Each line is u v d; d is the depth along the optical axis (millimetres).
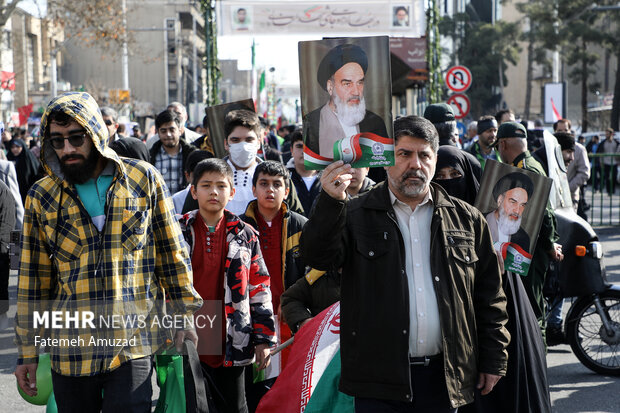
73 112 3271
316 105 3035
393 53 20203
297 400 3857
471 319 3381
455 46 57500
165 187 3543
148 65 75875
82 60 75875
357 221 3346
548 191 4098
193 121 36000
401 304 3268
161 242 3543
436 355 3334
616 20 46594
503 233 4148
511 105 89438
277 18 18609
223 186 4344
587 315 6629
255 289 4410
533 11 48281
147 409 3418
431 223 3375
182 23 81375
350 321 3332
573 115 76312
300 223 4984
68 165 3330
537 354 4145
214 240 4379
